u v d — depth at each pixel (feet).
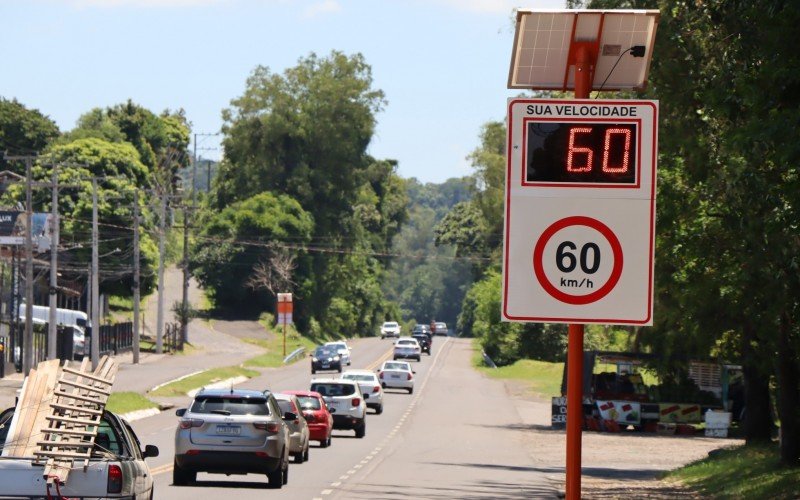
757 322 217.97
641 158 84.02
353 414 390.42
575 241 84.02
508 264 84.17
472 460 320.09
